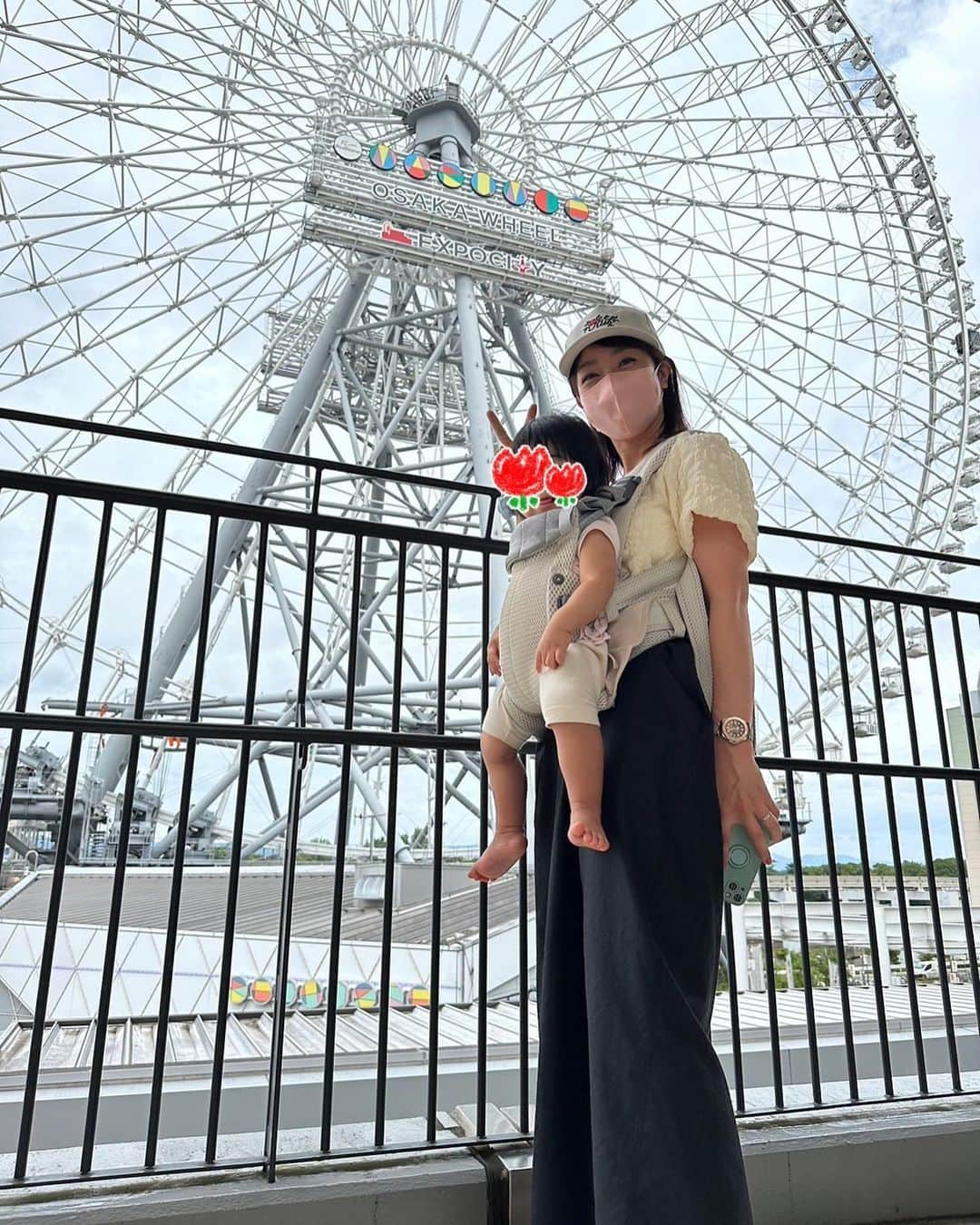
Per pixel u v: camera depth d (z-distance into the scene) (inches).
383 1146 68.7
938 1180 73.9
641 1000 43.9
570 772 49.1
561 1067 51.2
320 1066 191.2
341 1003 292.8
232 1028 234.1
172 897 70.5
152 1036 220.7
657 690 50.8
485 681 85.3
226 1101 169.6
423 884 442.3
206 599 77.9
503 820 60.4
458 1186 63.1
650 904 46.1
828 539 105.2
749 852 50.0
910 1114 79.7
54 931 66.5
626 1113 42.4
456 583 697.0
